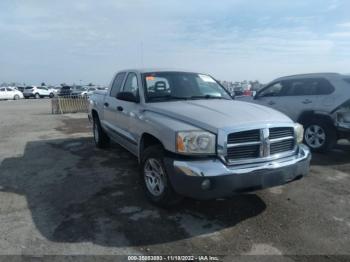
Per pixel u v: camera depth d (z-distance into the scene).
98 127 7.43
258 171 3.52
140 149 4.66
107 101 6.48
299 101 7.39
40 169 5.94
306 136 7.32
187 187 3.46
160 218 3.86
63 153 7.20
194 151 3.52
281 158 3.84
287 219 3.86
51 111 20.16
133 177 5.37
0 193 4.73
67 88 45.53
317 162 6.36
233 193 3.48
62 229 3.61
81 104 19.64
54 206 4.24
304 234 3.50
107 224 3.71
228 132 3.48
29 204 4.32
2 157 6.91
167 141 3.74
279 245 3.28
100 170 5.79
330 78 7.03
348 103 6.61
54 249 3.21
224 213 4.00
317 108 7.04
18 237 3.44
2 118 15.51
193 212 4.02
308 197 4.54
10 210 4.13
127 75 5.84
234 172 3.43
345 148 7.64
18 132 10.57
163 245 3.28
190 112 3.96
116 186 4.94
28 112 19.58
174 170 3.56
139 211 4.05
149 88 4.96
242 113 3.92
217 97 5.25
